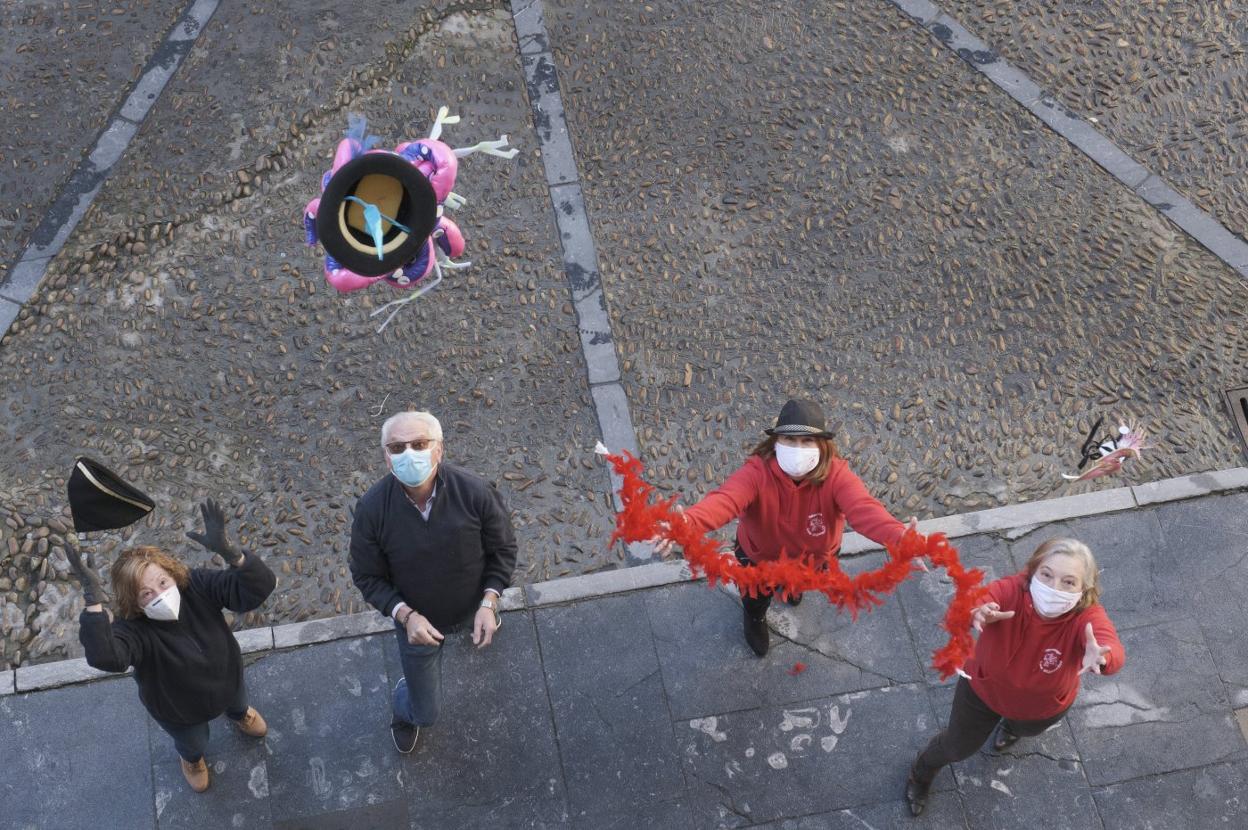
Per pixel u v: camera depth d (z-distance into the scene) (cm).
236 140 761
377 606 469
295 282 707
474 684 581
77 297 702
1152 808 548
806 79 792
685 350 686
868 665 585
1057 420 662
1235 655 586
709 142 765
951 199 742
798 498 473
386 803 552
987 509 633
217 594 459
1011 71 793
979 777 556
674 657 588
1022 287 707
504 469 647
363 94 781
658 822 548
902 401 669
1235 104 777
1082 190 745
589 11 818
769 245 724
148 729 564
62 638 590
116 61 791
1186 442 652
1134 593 605
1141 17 812
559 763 562
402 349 684
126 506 464
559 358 682
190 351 683
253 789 553
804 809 551
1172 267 714
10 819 544
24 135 761
